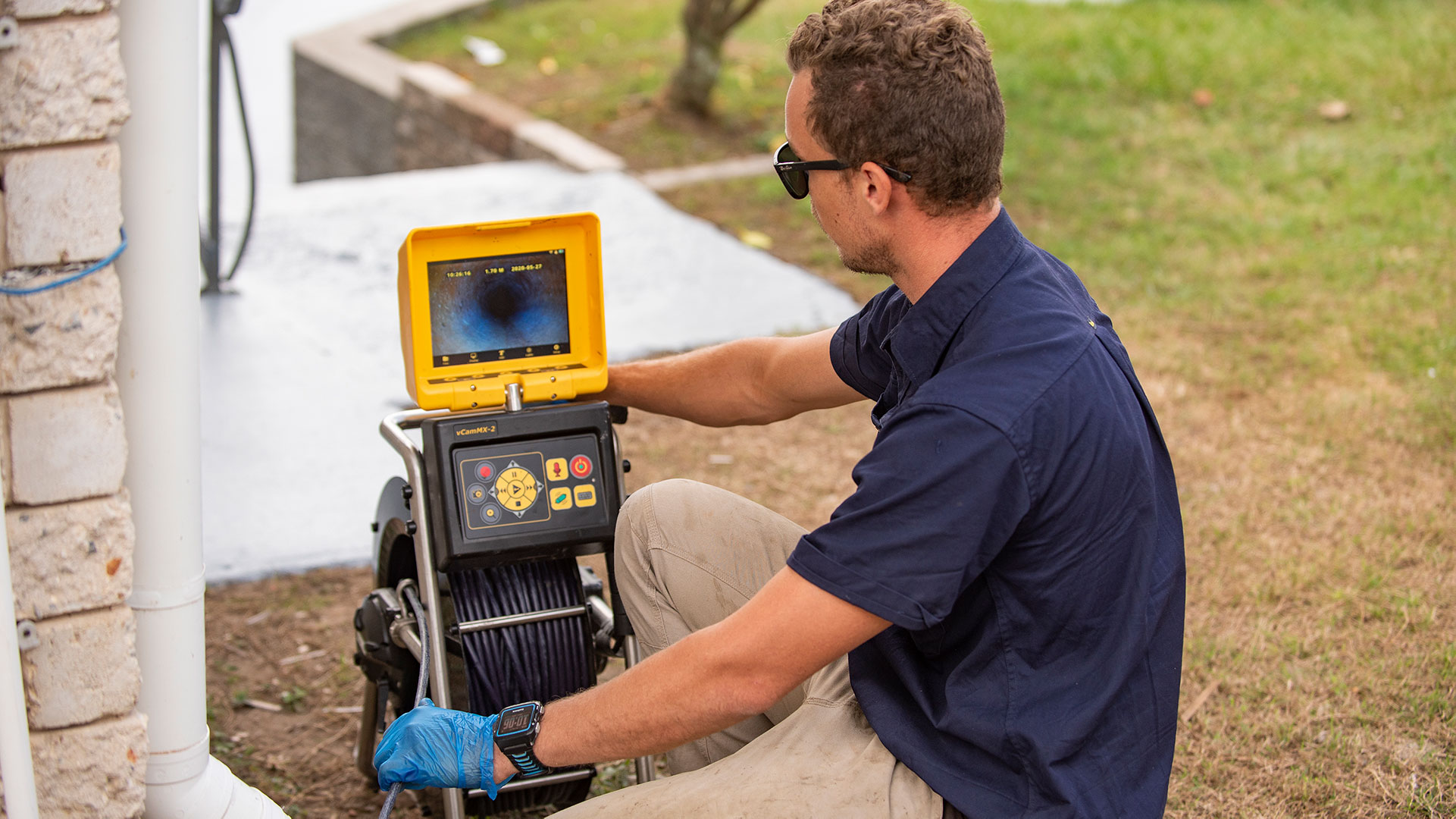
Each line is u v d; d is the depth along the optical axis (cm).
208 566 362
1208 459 403
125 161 177
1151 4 893
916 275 194
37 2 164
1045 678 183
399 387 472
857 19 185
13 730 174
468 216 635
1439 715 285
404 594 235
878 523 175
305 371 481
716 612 226
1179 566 192
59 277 174
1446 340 461
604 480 220
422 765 201
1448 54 751
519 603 226
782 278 559
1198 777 272
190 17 178
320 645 332
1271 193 616
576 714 195
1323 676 301
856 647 198
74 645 188
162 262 182
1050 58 801
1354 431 413
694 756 228
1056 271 200
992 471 171
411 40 993
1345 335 476
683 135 748
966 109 182
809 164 193
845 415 462
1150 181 635
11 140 167
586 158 710
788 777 192
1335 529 362
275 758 288
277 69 1223
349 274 571
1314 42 795
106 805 197
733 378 248
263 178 1012
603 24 1002
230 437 431
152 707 199
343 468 416
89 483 183
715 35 757
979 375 178
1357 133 673
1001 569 181
